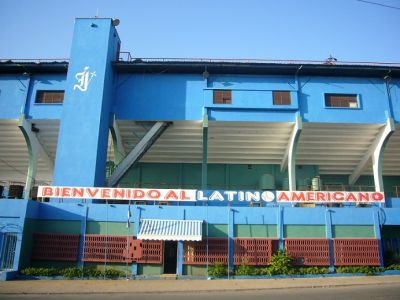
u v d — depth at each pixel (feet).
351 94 90.07
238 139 95.86
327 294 52.08
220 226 73.82
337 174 109.09
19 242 66.85
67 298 49.49
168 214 73.72
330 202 76.07
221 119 87.76
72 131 80.53
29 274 66.33
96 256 71.10
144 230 69.87
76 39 86.99
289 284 61.62
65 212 73.36
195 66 87.76
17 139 96.58
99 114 81.61
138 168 107.14
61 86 90.53
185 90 89.51
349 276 71.26
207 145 97.96
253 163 106.32
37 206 72.95
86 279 66.74
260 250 72.38
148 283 62.54
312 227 75.36
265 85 89.71
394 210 77.71
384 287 58.95
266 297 49.78
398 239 85.97
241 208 75.05
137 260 70.69
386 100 89.86
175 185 105.91
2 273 63.36
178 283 62.64
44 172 106.83
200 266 71.51
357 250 74.28
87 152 79.30
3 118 88.84
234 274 69.77
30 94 90.12
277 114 88.33
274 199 75.51
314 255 73.05
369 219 76.79
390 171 109.70
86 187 74.13
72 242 71.46
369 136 93.45
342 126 90.07
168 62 87.51
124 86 90.22
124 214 73.46
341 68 87.66
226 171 106.73
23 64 87.81
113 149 99.25
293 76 90.43
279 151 100.27
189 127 91.86
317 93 89.61
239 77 90.38
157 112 88.33
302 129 91.15
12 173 109.40
